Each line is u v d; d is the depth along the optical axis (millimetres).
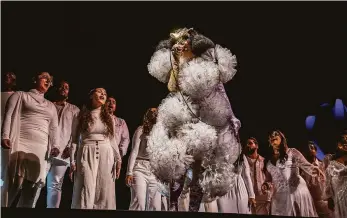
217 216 4512
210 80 4578
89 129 5457
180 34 4820
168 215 4410
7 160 5188
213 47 4777
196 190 4648
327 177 5859
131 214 4352
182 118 4590
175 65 4781
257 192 6543
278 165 6480
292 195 6430
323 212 6582
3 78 5797
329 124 8016
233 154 4691
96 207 5449
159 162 4582
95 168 5406
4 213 4125
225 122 4676
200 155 4602
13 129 5219
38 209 4227
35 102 5375
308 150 6840
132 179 5812
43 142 5375
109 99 6164
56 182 6102
